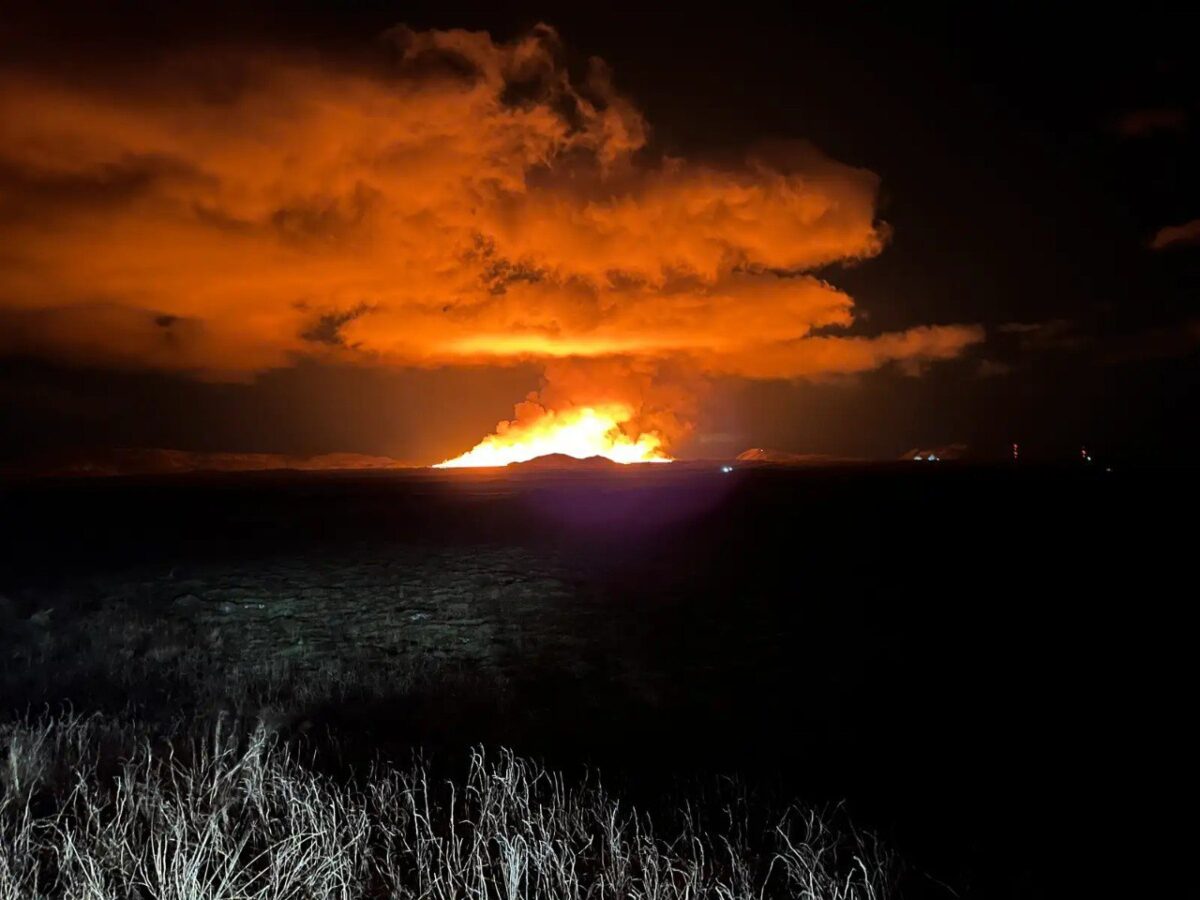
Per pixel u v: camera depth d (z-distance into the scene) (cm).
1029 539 2891
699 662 1368
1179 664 1299
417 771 808
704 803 766
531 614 1767
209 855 545
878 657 1381
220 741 856
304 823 606
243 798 670
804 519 3816
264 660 1344
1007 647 1432
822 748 946
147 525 3841
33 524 3847
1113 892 623
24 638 1441
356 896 530
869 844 681
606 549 2905
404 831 637
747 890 559
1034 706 1105
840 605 1834
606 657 1400
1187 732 994
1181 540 2741
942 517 3741
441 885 552
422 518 4231
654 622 1681
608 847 638
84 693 1091
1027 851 687
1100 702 1118
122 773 734
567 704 1112
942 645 1456
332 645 1477
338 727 964
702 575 2281
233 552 2834
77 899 488
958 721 1045
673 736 982
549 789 777
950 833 720
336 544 3094
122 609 1748
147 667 1255
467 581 2197
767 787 812
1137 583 1998
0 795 662
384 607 1841
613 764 877
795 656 1399
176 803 634
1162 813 769
